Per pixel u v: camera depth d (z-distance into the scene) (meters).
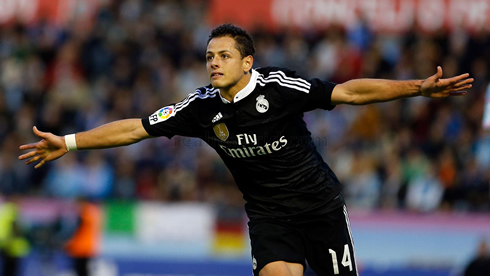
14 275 35.12
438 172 39.28
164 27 49.88
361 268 35.94
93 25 50.19
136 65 47.78
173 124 17.94
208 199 38.81
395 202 38.56
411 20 47.50
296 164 18.03
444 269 35.88
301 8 48.06
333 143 41.69
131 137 17.86
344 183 39.25
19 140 41.50
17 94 46.56
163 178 39.94
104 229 35.94
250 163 18.02
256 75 17.45
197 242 36.22
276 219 18.41
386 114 43.06
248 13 48.09
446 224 36.19
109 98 45.88
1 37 49.81
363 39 47.06
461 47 46.53
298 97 17.12
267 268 17.67
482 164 39.53
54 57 48.72
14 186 39.12
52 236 35.50
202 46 49.09
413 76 45.53
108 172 39.53
